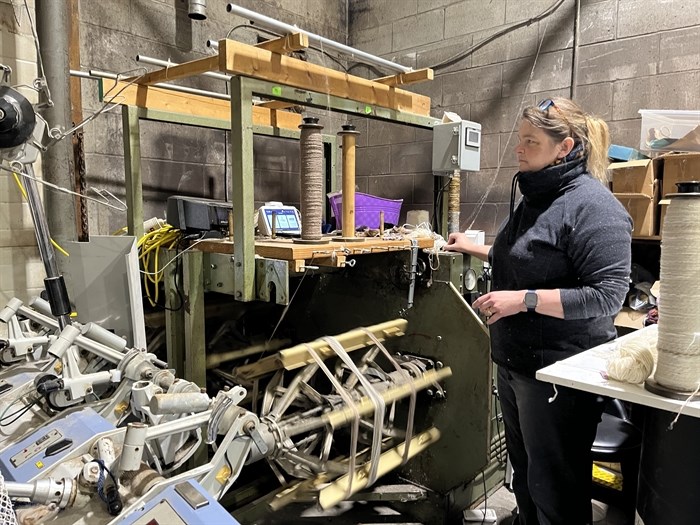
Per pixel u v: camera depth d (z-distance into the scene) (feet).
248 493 6.29
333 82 5.42
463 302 6.33
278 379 5.78
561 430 4.86
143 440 2.97
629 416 7.16
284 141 11.32
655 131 6.62
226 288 5.17
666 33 8.50
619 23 8.93
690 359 3.16
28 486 2.87
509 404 5.57
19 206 7.18
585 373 3.67
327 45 5.29
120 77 6.13
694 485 3.48
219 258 5.22
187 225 5.72
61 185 6.95
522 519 5.86
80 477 3.02
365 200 7.39
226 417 3.56
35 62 7.11
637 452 5.64
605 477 7.06
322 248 4.97
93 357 4.93
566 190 4.76
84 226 8.08
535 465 5.09
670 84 8.52
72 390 3.95
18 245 7.20
